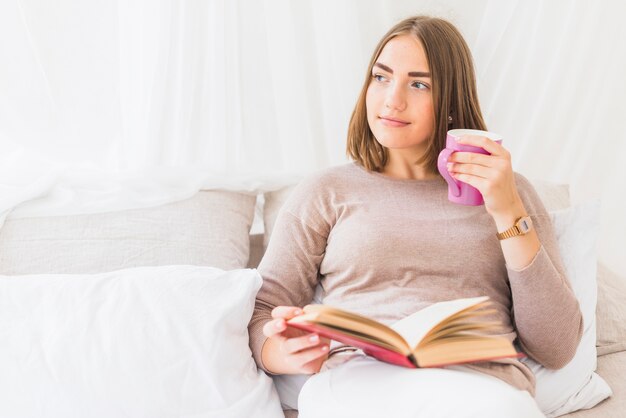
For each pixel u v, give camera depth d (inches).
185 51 61.4
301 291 49.6
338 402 36.8
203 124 65.0
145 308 43.4
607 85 70.6
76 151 62.6
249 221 62.4
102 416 39.6
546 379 47.0
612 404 48.4
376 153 50.9
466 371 38.9
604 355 54.9
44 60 59.5
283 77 65.9
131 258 54.2
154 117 62.1
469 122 50.7
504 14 66.3
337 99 67.5
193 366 41.7
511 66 68.2
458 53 48.5
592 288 53.9
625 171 74.5
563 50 67.9
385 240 47.0
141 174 60.7
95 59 60.7
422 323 36.8
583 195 73.8
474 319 44.0
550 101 69.6
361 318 34.2
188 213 58.3
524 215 42.8
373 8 66.2
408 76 47.3
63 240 54.0
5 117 60.4
